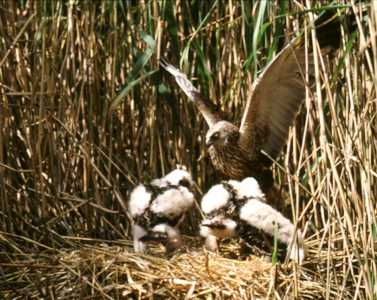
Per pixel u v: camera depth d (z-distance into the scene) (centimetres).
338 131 1119
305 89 1230
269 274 1125
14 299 1102
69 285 1102
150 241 1173
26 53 1332
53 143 1291
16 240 1236
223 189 1173
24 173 1312
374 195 1191
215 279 1109
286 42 1287
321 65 1121
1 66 1291
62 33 1351
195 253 1184
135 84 1271
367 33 1184
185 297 1081
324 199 1151
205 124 1369
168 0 1315
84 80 1343
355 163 1194
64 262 1138
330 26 1214
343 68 1249
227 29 1338
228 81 1351
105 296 1083
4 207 1242
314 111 1271
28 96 1291
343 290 1113
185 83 1304
